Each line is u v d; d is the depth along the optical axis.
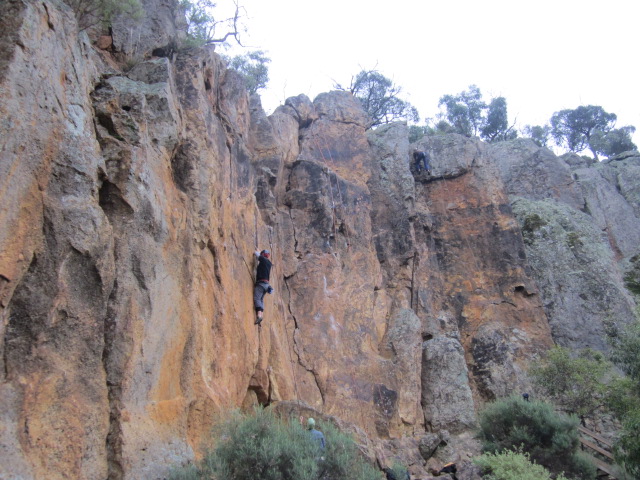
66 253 8.33
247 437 9.38
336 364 17.17
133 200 9.88
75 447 7.73
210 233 12.40
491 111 42.50
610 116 47.69
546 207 26.20
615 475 15.04
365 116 24.73
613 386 16.69
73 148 8.86
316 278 18.17
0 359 7.33
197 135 13.09
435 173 25.62
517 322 22.08
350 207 20.78
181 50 15.11
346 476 9.48
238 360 12.77
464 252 23.84
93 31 13.27
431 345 19.92
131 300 9.30
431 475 15.74
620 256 27.30
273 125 21.64
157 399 9.48
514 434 15.12
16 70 7.96
